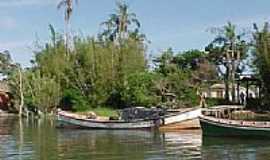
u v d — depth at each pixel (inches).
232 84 3444.9
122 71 3112.7
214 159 1184.2
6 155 1283.2
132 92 2886.3
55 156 1259.2
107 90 3102.9
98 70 3122.5
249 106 2854.3
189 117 1945.1
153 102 2790.4
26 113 3346.5
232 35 3636.8
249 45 3147.1
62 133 1927.9
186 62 3919.8
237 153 1275.8
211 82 3661.4
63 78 3255.4
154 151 1331.2
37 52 3526.1
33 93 3302.2
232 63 3590.1
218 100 3312.0
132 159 1194.6
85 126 2137.1
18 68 3708.2
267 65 2773.1
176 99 2817.4
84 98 3122.5
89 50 3201.3
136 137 1720.0
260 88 2923.2
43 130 2094.0
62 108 3225.9
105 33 3555.6
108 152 1323.8
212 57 3789.4
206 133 1637.6
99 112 2851.9
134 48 3230.8
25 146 1477.6
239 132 1571.1
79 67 3208.7
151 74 2938.0
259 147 1382.9
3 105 3973.9
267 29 2869.1
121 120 2054.6
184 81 2888.8
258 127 1536.7
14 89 3587.6
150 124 1999.3
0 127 2309.3
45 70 3390.7
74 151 1350.9
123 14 3602.4
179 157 1219.2
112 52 3189.0
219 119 1608.0
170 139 1635.1
